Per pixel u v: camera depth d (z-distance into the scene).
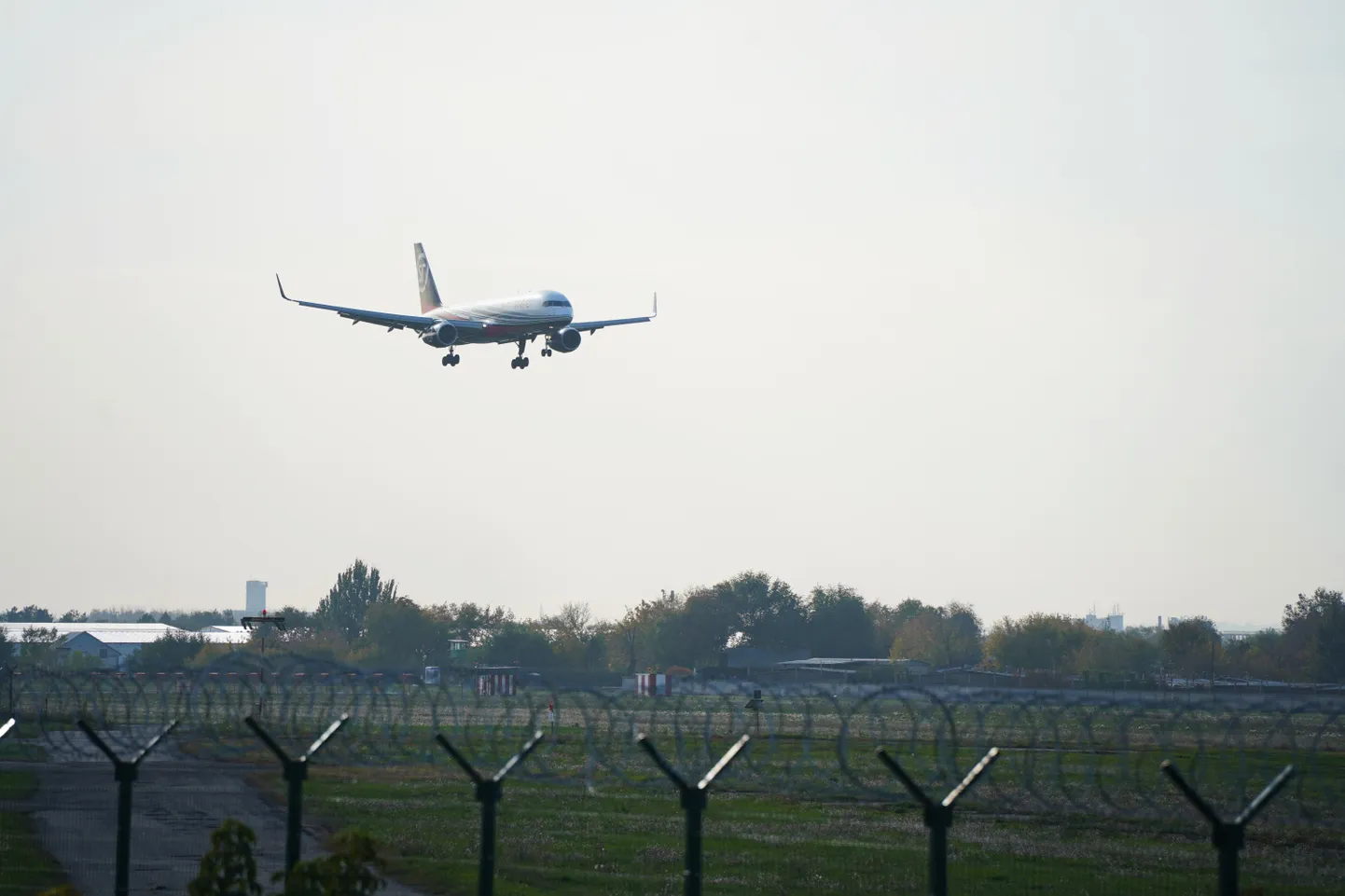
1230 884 78.38
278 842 146.88
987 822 168.12
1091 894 123.88
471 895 123.12
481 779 87.56
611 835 157.38
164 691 156.25
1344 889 128.12
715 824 167.75
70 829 150.12
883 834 159.25
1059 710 159.75
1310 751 145.00
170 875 129.62
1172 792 178.12
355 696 147.00
